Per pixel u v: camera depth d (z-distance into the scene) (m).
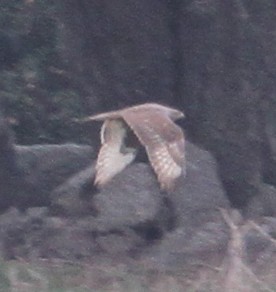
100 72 33.66
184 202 29.75
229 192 33.88
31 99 38.16
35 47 38.72
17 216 29.55
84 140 36.47
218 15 33.34
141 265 28.00
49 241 28.64
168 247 28.48
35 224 29.08
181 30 33.34
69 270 26.75
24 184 31.58
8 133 31.52
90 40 33.47
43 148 32.22
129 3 33.03
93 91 33.81
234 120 33.72
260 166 34.28
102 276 26.44
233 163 33.72
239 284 24.34
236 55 33.62
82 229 28.69
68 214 29.16
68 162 32.25
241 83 33.72
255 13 34.12
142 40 33.25
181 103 33.75
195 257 28.42
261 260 28.56
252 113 33.97
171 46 33.53
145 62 33.34
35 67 38.34
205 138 33.59
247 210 33.28
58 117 37.78
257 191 33.78
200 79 33.53
